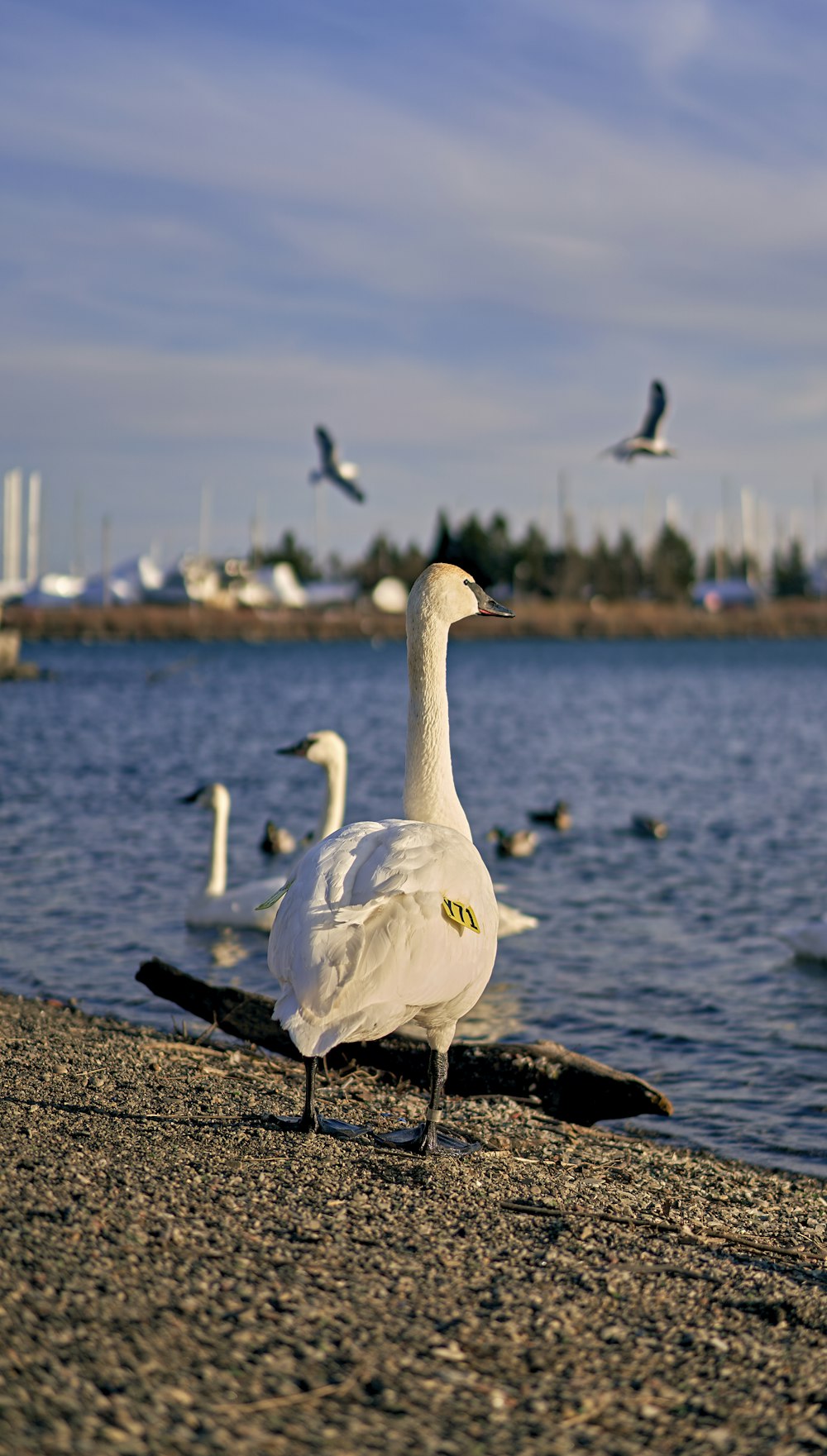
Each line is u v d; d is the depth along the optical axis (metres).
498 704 60.91
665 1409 4.14
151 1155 6.18
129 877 18.31
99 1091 7.61
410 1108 8.19
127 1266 4.68
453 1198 6.15
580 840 24.23
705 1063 10.73
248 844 21.88
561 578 169.00
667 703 62.22
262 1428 3.70
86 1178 5.63
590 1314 4.84
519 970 13.89
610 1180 7.23
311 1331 4.35
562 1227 5.91
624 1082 8.45
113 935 14.65
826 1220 7.09
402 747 39.72
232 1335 4.24
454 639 155.38
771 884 19.69
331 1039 5.68
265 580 149.12
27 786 28.56
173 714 52.12
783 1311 5.00
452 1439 3.79
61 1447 3.44
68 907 16.08
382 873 6.07
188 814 25.09
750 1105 9.66
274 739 41.84
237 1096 7.86
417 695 7.80
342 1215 5.61
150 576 142.00
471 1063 8.79
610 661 106.62
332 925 5.86
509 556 170.12
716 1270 5.52
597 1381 4.29
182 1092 7.80
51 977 12.52
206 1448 3.55
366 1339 4.36
